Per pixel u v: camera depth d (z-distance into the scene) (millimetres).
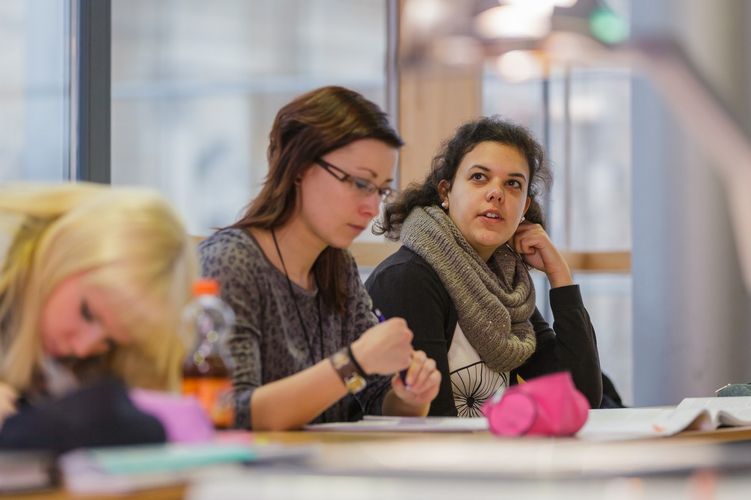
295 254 3170
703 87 5684
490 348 4035
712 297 6133
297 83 7102
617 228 7496
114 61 6289
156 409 2033
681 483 1526
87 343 2170
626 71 6938
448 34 2273
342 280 3320
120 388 1941
